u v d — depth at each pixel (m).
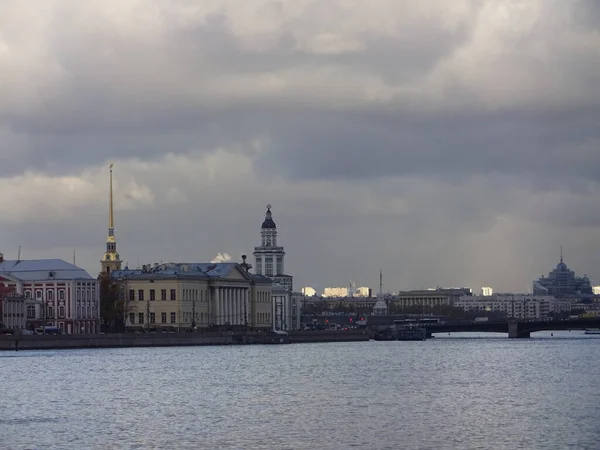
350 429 147.25
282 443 136.88
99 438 141.38
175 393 196.38
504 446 133.12
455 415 160.50
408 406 172.62
